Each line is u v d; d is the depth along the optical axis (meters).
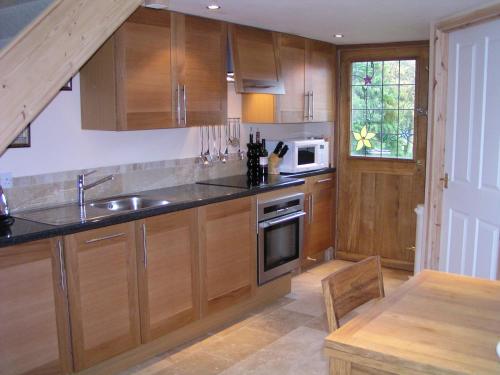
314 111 5.07
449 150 3.96
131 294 3.13
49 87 2.36
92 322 2.93
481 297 1.99
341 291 1.94
